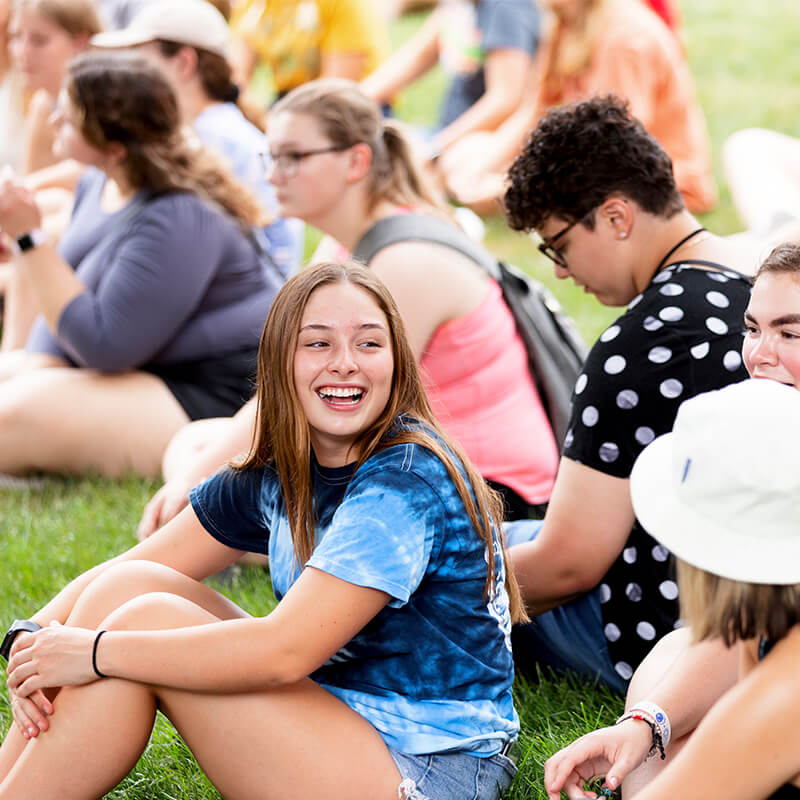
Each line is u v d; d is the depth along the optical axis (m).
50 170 11.07
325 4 13.08
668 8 12.72
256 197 8.46
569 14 12.26
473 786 4.20
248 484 4.63
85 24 10.05
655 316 4.89
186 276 8.02
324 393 4.23
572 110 5.15
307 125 6.68
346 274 4.30
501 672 4.38
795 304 4.04
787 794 3.36
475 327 6.53
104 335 8.02
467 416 6.56
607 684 5.42
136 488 8.21
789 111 16.64
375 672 4.26
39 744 4.14
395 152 6.93
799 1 22.00
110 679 4.10
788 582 3.18
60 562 7.16
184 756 5.07
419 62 14.22
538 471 6.64
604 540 5.01
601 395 4.92
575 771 4.16
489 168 13.26
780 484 3.21
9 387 8.41
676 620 4.98
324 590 4.00
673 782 3.32
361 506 4.10
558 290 11.56
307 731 4.05
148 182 8.04
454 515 4.18
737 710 3.29
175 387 8.43
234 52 13.45
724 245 5.12
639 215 5.10
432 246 6.51
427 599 4.23
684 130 12.69
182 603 4.25
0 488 8.36
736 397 3.34
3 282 11.09
